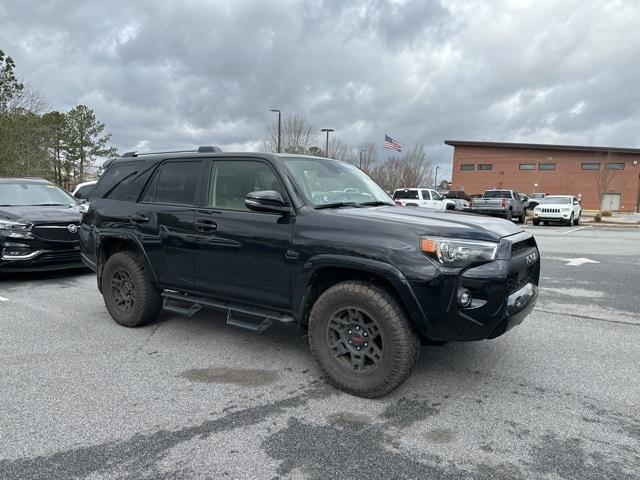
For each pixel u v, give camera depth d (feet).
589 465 8.89
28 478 8.30
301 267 12.12
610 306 20.77
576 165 164.86
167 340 15.66
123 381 12.42
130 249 17.06
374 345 11.38
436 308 10.55
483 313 10.59
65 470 8.54
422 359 14.20
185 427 10.12
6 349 14.71
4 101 96.17
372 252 11.03
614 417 10.78
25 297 21.71
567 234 61.82
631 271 29.78
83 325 17.26
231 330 16.72
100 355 14.26
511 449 9.42
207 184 14.61
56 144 146.92
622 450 9.41
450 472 8.64
